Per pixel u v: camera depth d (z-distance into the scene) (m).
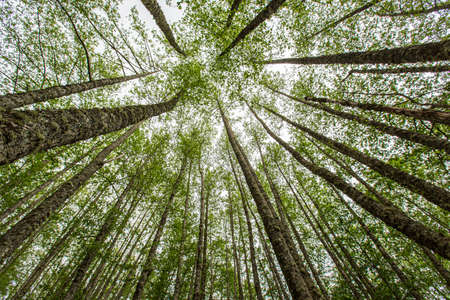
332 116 9.72
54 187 9.08
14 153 1.11
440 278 7.27
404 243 7.72
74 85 4.97
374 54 4.27
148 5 5.45
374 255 7.81
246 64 8.34
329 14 8.42
